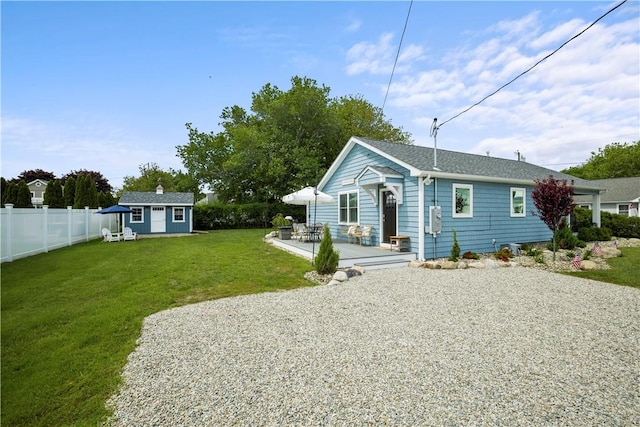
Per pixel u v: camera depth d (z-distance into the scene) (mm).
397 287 6570
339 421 2441
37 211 11688
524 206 12500
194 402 2756
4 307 5488
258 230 23266
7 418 2684
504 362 3365
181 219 21672
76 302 5754
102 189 39781
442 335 4102
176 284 7012
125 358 3658
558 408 2572
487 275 7719
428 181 9656
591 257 10359
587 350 3660
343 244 12328
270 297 5945
